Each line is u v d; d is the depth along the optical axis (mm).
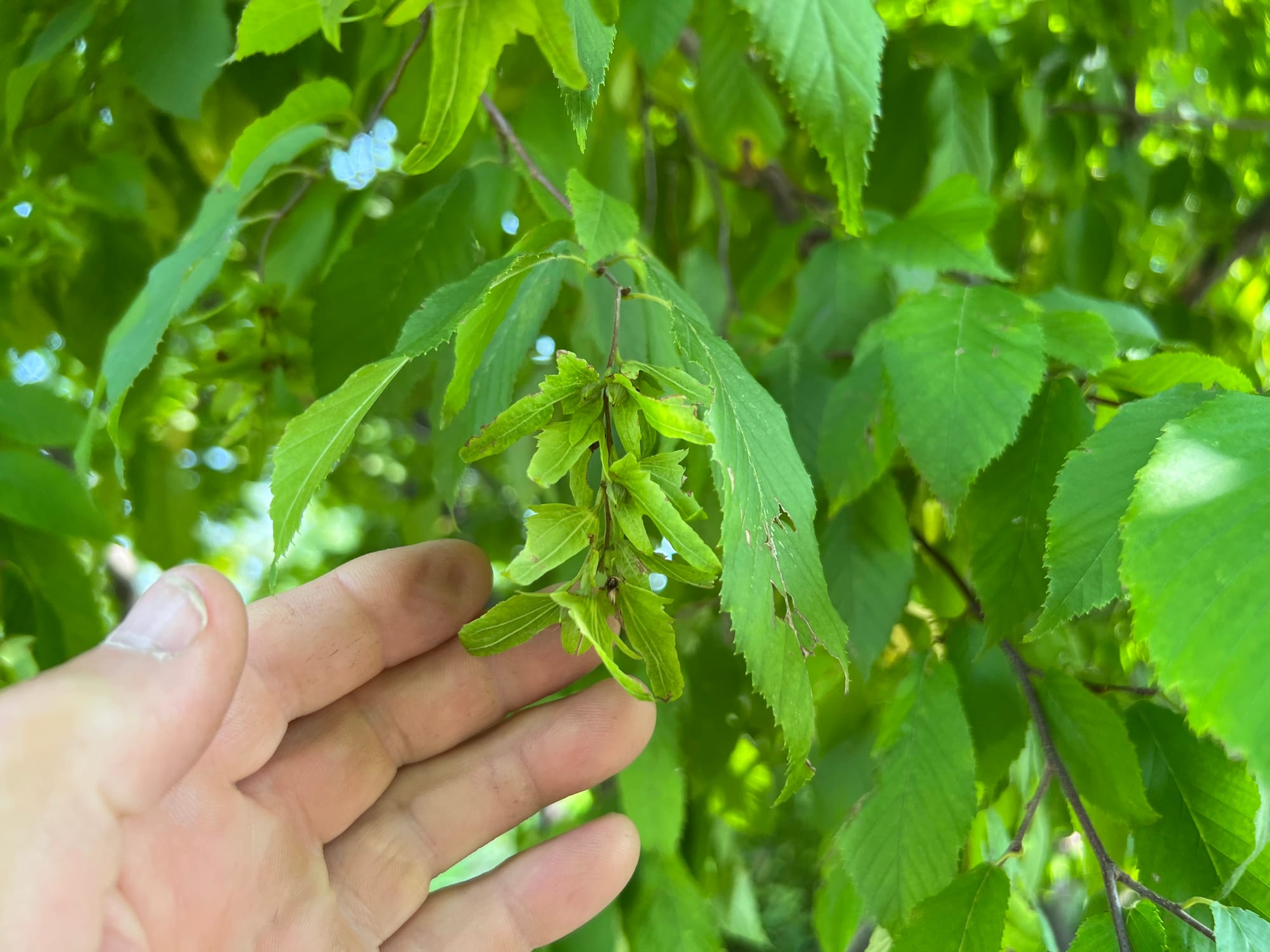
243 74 202
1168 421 125
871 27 116
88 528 162
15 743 114
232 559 470
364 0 164
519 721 174
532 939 171
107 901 126
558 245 130
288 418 211
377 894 163
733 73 210
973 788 150
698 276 220
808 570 117
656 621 101
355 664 163
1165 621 106
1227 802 144
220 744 146
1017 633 158
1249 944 124
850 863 155
